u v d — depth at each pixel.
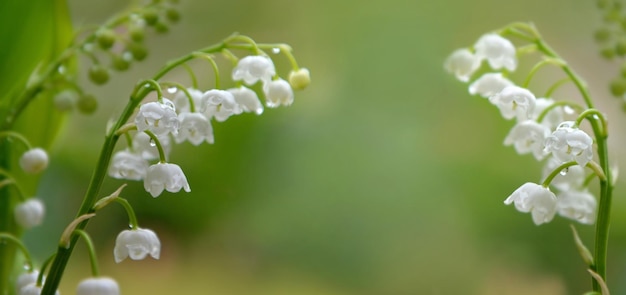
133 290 0.77
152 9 0.45
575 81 0.41
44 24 0.45
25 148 0.46
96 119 0.75
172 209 0.82
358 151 0.83
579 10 0.82
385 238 0.81
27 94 0.45
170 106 0.38
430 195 0.82
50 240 0.72
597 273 0.39
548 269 0.79
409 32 0.86
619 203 0.74
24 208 0.43
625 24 0.44
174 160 0.80
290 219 0.82
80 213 0.39
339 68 0.86
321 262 0.81
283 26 0.85
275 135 0.82
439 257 0.80
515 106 0.41
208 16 0.79
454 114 0.84
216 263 0.81
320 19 0.85
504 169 0.82
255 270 0.81
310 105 0.85
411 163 0.82
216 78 0.40
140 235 0.39
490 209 0.81
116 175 0.40
